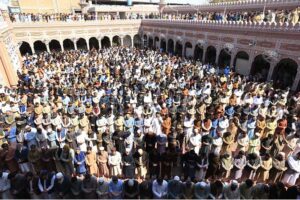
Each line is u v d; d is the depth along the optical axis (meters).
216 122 9.87
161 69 18.09
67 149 8.00
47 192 6.59
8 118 10.80
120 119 10.27
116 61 21.27
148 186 6.62
